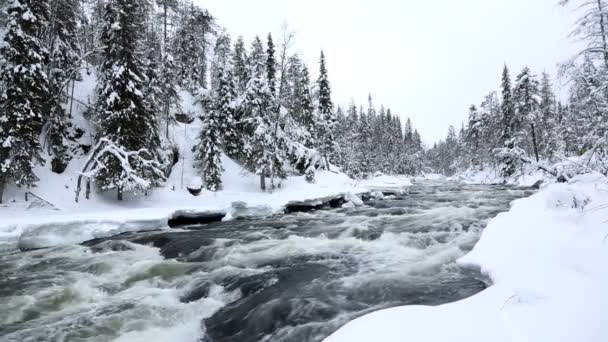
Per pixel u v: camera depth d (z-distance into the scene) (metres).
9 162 17.02
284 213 21.09
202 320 6.69
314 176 33.12
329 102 38.59
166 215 16.52
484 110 59.50
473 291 6.43
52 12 23.80
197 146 31.41
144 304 7.49
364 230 13.70
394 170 73.19
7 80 17.80
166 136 31.09
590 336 3.15
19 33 18.16
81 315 6.98
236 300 7.53
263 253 11.08
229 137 33.44
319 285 7.84
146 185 19.86
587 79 8.44
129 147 20.95
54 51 23.97
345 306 6.61
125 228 15.01
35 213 16.89
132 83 20.92
